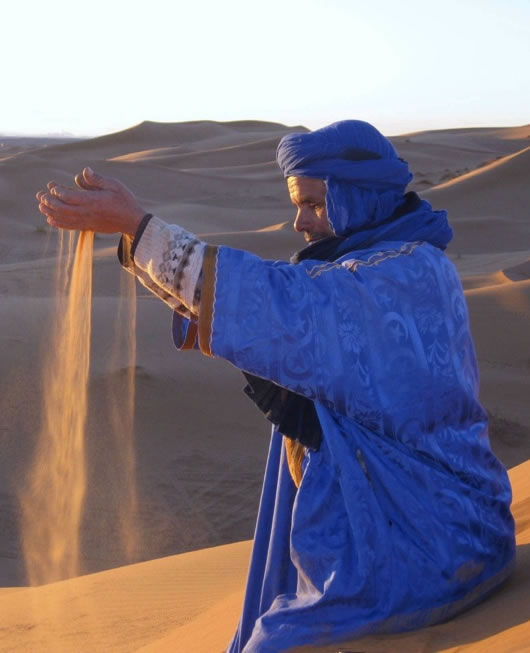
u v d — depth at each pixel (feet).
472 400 8.04
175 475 55.93
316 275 7.63
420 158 376.07
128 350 74.64
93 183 7.68
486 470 8.24
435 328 7.75
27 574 41.14
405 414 7.56
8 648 18.17
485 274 125.08
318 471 7.85
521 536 11.09
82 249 8.13
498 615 7.53
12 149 458.50
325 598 7.44
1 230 190.39
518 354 82.94
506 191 218.18
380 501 7.65
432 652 7.20
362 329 7.50
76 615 20.07
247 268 7.47
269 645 7.45
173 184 277.85
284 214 235.81
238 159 387.96
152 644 14.64
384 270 7.70
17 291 116.78
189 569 24.18
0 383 62.64
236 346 7.33
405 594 7.50
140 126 524.11
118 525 48.39
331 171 8.20
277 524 8.43
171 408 64.90
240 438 62.18
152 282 8.20
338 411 7.55
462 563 7.69
